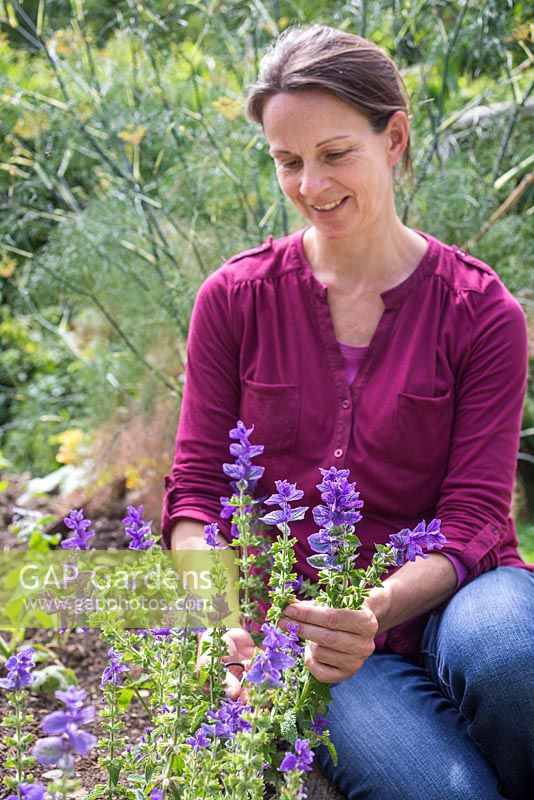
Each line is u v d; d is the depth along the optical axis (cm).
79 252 308
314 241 198
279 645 122
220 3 310
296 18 320
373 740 168
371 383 188
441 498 188
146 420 320
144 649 151
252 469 146
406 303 190
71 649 241
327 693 146
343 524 133
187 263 311
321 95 173
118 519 336
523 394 192
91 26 328
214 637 146
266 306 195
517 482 344
